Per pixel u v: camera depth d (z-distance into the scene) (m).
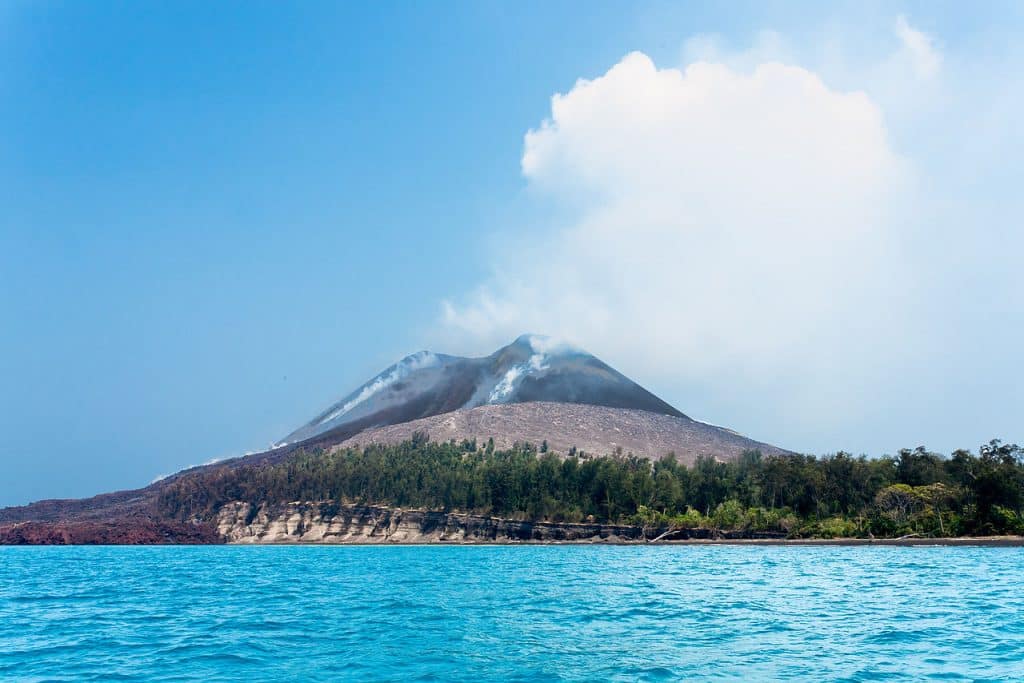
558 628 45.91
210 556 195.12
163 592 76.31
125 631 46.62
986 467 192.12
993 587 70.75
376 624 48.44
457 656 36.69
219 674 33.09
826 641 39.78
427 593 72.25
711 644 39.25
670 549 199.12
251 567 132.00
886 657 35.09
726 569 106.25
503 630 45.34
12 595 75.06
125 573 116.00
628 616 51.66
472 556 176.12
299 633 44.66
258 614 54.69
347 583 87.38
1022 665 33.03
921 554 141.00
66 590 80.94
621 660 35.16
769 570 101.81
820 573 94.06
